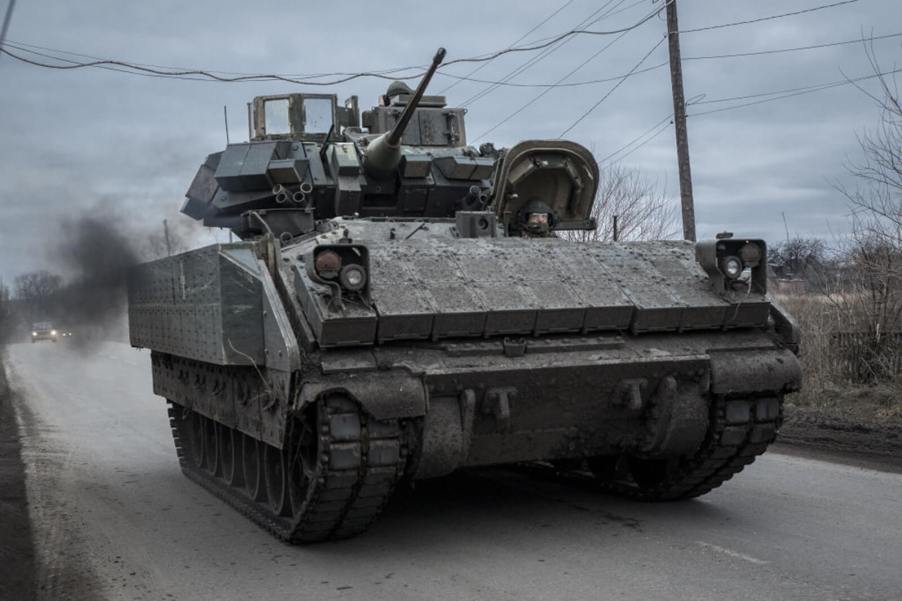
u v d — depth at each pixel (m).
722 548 7.39
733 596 6.15
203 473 11.27
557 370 7.41
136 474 11.92
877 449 11.77
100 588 6.80
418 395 6.97
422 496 9.77
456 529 8.32
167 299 10.43
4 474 11.79
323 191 10.73
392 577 6.89
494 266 8.05
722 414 8.09
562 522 8.46
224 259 7.79
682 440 8.14
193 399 10.82
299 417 7.15
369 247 8.00
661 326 8.06
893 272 14.85
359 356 7.12
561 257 8.44
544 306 7.60
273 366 7.34
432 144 12.57
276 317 7.21
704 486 8.97
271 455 8.73
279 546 7.95
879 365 15.88
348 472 6.90
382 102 13.12
